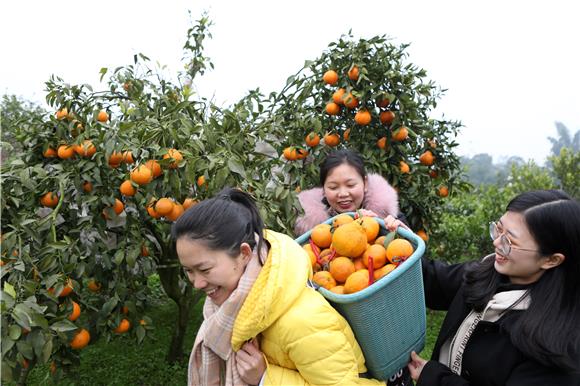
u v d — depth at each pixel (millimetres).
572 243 1106
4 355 1538
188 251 1068
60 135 2436
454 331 1354
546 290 1142
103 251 2223
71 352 2059
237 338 1090
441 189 3330
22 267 1649
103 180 2295
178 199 1933
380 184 1921
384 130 2914
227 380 1175
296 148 2627
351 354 1117
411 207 3148
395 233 1396
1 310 1458
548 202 1142
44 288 1845
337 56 2777
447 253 4703
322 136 2850
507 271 1209
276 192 2008
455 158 3295
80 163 2207
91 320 2186
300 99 2895
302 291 1133
